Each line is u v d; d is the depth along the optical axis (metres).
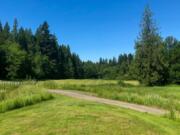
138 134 13.14
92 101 25.31
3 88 30.94
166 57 77.44
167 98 28.00
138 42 73.50
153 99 25.31
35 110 18.55
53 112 16.78
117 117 15.75
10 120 16.12
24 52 94.12
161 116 18.80
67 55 133.12
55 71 110.44
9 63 88.88
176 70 75.56
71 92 35.12
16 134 13.20
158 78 69.94
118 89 38.66
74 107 18.41
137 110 21.59
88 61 179.50
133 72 72.38
